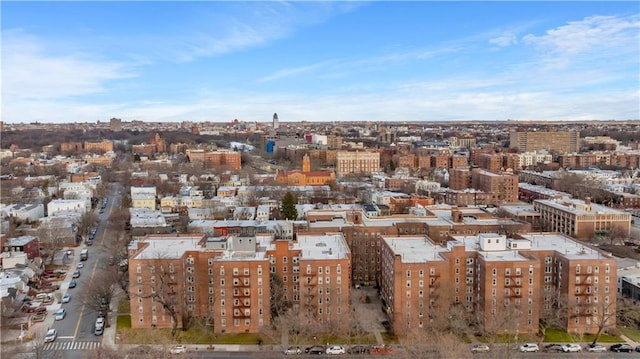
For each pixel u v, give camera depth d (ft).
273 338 444.14
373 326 488.85
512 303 474.08
